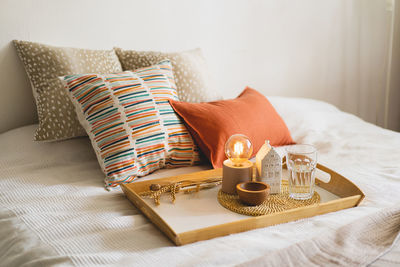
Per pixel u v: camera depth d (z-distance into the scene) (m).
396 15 2.63
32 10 1.77
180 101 1.70
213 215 1.07
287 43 2.54
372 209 1.10
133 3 2.01
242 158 1.18
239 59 2.41
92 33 1.94
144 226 1.03
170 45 2.17
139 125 1.38
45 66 1.66
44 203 1.17
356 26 2.74
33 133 1.65
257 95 1.76
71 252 0.90
